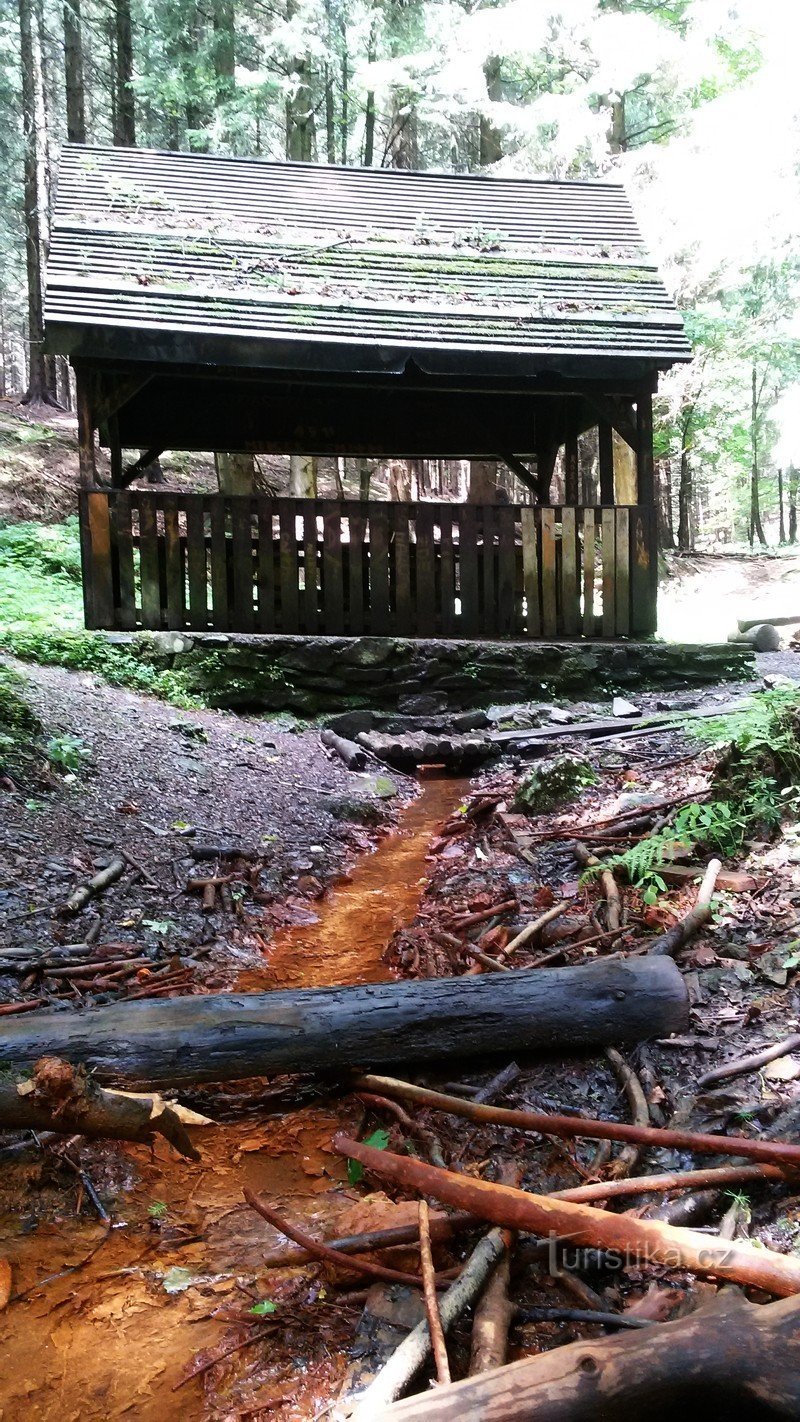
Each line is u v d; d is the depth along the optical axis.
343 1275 2.63
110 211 10.00
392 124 23.52
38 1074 2.90
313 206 10.87
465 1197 2.55
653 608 10.59
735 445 28.89
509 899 5.11
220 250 9.83
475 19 16.95
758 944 3.96
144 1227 2.88
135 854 5.69
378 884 6.01
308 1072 3.45
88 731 7.42
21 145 25.22
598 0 17.88
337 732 9.65
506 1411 1.85
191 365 9.77
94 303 8.79
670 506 28.38
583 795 6.68
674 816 5.47
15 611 11.28
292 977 4.51
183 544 9.88
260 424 12.25
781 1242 2.51
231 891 5.48
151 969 4.38
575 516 10.45
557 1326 2.36
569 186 12.13
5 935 4.43
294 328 9.02
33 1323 2.51
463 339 9.30
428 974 4.29
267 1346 2.41
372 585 10.20
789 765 5.29
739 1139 2.63
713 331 19.84
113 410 9.59
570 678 10.19
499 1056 3.62
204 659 9.66
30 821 5.64
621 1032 3.53
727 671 10.47
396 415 12.59
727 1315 1.96
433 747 9.01
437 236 10.73
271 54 19.58
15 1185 3.04
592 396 10.21
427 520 10.24
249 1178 3.11
